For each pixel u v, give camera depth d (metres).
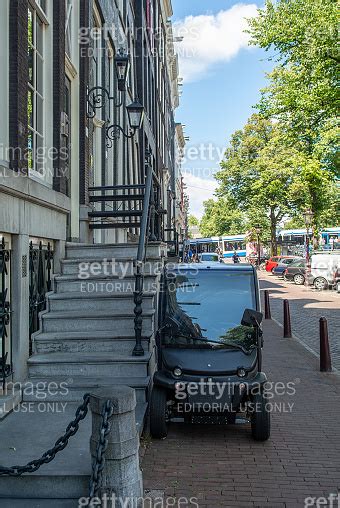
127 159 16.77
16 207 5.94
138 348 6.35
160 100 31.80
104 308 7.35
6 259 5.89
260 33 20.41
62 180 8.25
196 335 6.00
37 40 7.67
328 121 21.75
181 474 4.74
